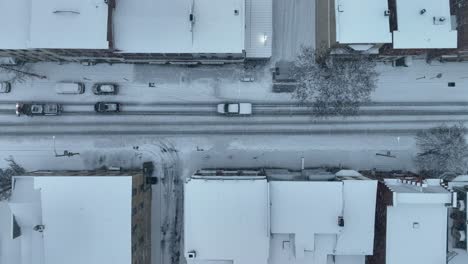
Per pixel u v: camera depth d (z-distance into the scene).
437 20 51.41
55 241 50.91
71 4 49.78
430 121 59.16
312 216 50.38
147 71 59.22
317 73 58.84
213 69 59.28
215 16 51.53
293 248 51.41
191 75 59.31
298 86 59.03
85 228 50.94
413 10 51.81
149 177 59.16
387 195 49.50
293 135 59.34
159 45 51.22
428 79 59.28
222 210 49.50
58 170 58.97
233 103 58.41
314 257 51.44
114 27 51.00
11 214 49.78
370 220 50.66
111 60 57.00
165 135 59.34
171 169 59.44
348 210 50.59
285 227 50.53
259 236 49.56
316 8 58.53
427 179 52.25
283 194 50.41
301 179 52.94
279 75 59.00
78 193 50.84
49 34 49.78
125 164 59.44
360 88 58.88
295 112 59.19
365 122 59.12
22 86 59.03
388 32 50.81
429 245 49.94
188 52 51.38
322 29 55.75
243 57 55.25
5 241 50.97
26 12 50.62
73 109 59.06
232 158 59.44
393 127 59.22
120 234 50.94
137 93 59.19
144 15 51.03
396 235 49.94
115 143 59.34
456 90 59.28
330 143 59.34
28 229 51.25
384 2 50.97
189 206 49.69
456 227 52.31
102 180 50.84
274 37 58.94
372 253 50.97
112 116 59.25
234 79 59.22
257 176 51.38
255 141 59.34
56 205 50.72
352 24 50.72
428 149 58.94
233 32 51.53
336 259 52.72
